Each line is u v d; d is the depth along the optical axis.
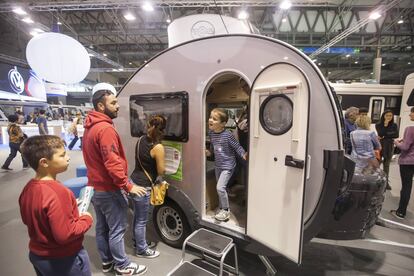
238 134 3.10
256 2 6.16
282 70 1.63
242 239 2.03
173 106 2.34
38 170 1.19
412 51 10.40
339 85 6.47
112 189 1.90
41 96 12.94
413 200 3.93
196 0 6.16
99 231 2.07
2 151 8.40
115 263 2.07
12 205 3.71
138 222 2.29
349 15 7.47
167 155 2.47
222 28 2.53
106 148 1.76
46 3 6.52
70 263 1.27
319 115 1.64
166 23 8.54
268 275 2.12
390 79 17.66
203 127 2.19
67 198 1.20
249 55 1.89
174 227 2.58
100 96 1.86
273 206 1.75
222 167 2.33
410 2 6.63
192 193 2.33
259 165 1.84
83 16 8.34
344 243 1.98
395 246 1.92
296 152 1.57
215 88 3.31
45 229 1.17
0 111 10.60
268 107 1.74
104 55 12.51
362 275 2.15
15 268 2.23
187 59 2.22
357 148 2.91
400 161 3.21
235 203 2.84
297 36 8.54
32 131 9.35
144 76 2.59
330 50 9.34
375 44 9.16
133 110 2.74
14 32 10.08
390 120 4.45
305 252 2.50
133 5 6.55
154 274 2.14
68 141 10.03
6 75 10.88
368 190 1.87
